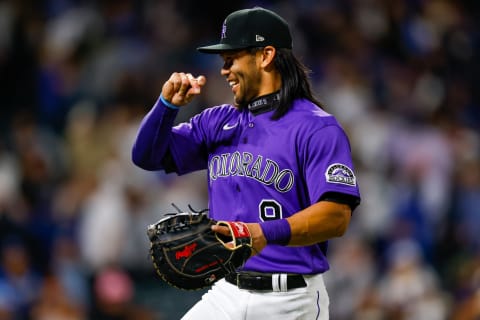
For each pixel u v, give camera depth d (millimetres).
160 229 14953
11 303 33500
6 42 44312
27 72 44438
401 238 41219
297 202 15914
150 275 36781
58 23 46094
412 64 54469
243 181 16047
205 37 48594
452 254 43312
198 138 17047
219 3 49656
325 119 15773
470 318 36625
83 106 42344
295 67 16312
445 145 47062
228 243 14695
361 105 48688
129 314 34312
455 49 58219
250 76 16203
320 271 16250
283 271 16000
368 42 53906
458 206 45375
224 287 16641
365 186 42969
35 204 37531
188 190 38781
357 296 38219
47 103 43406
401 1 57219
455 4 60906
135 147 16922
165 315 35875
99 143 39594
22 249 34875
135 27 46938
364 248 39719
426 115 49500
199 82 16328
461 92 55156
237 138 16453
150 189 38188
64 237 36469
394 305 38125
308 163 15555
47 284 33906
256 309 16156
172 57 45719
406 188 44531
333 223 14938
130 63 44062
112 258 35406
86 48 44906
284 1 52219
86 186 37938
